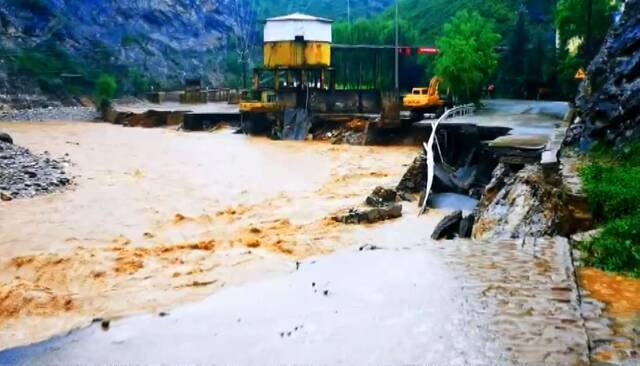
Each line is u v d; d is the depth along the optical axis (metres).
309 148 56.34
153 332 11.22
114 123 84.06
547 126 35.31
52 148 53.12
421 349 9.65
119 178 38.53
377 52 86.06
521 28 78.19
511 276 12.48
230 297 12.88
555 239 15.15
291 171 42.28
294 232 25.00
